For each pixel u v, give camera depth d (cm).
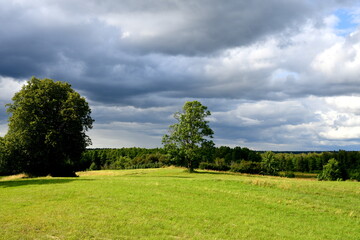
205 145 6494
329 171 8006
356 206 2402
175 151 6556
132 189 2620
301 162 12281
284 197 2561
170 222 1598
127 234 1358
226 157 12388
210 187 2969
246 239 1406
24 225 1416
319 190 3020
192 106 6688
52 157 4859
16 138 4559
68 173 5288
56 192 2388
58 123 4784
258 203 2288
